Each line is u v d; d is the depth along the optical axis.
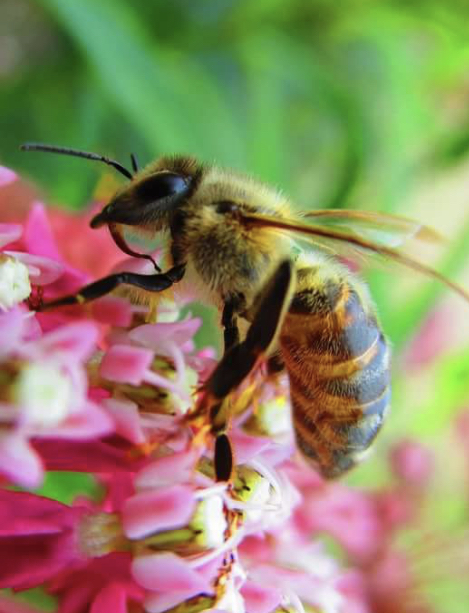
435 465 0.06
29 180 0.05
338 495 0.05
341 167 0.06
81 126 0.06
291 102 0.07
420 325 0.06
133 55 0.06
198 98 0.06
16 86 0.07
